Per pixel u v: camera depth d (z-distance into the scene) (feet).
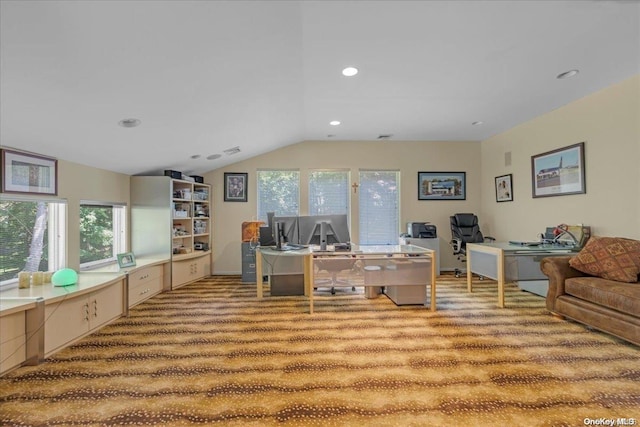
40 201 10.17
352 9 6.93
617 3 6.89
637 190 10.71
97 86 7.57
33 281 9.43
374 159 19.49
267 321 10.77
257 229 17.40
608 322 8.70
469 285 14.34
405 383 6.85
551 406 6.00
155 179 15.05
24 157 9.46
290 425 5.58
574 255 11.39
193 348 8.65
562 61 9.52
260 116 12.82
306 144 19.24
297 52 8.68
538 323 10.33
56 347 8.34
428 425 5.54
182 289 15.35
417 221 19.63
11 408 6.04
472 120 15.47
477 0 6.74
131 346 8.79
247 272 16.87
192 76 8.41
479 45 8.55
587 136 12.41
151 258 14.75
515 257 12.01
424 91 11.68
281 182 19.31
